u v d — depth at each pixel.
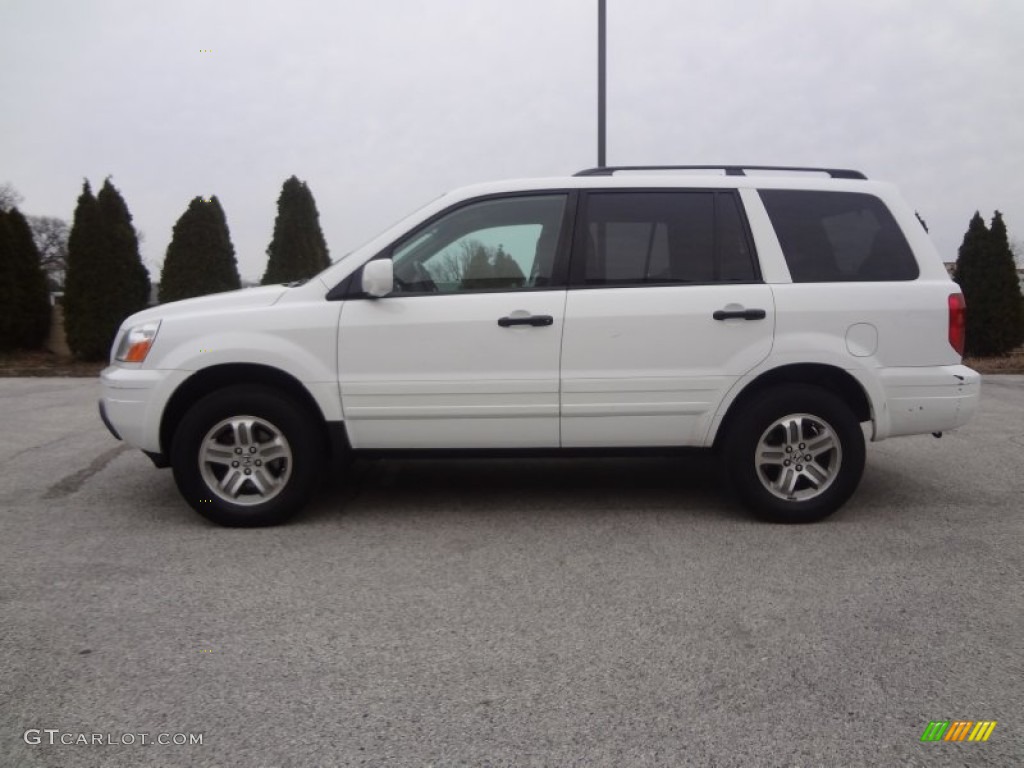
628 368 4.41
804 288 4.45
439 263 4.51
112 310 13.93
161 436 4.45
